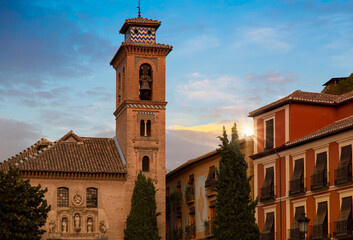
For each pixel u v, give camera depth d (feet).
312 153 173.37
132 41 244.22
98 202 229.04
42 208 203.72
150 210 224.94
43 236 221.25
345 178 159.02
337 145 164.66
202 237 230.48
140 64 245.04
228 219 173.47
